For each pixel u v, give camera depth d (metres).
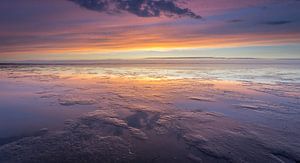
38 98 11.33
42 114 8.09
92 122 7.10
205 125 6.80
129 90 14.05
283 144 5.25
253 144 5.29
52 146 5.17
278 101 10.23
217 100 10.64
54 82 19.09
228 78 21.97
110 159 4.60
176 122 7.12
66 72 34.75
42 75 27.84
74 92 13.29
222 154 4.80
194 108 9.03
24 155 4.68
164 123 7.00
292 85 16.08
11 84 17.70
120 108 9.03
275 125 6.70
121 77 24.03
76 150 4.97
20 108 9.07
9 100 10.83
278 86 15.53
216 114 8.06
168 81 19.44
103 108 9.05
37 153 4.79
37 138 5.66
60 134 5.97
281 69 38.16
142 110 8.68
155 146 5.30
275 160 4.48
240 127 6.55
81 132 6.15
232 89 14.23
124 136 5.91
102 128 6.52
